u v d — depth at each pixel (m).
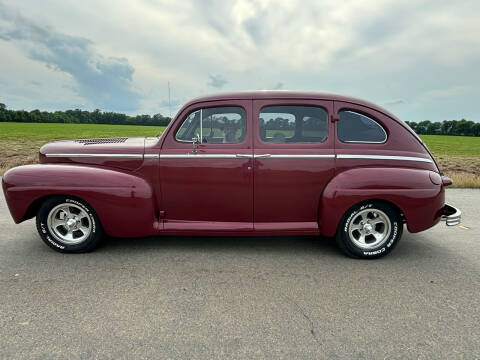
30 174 3.25
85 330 2.15
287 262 3.28
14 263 3.16
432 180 3.33
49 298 2.53
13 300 2.49
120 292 2.63
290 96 3.39
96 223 3.36
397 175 3.25
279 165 3.33
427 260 3.37
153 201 3.40
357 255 3.37
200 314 2.34
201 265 3.17
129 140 3.98
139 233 3.40
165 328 2.18
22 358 1.89
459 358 1.93
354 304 2.50
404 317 2.34
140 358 1.90
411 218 3.28
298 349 1.99
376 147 3.41
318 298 2.58
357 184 3.23
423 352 1.98
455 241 3.96
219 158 3.34
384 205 3.33
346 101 3.41
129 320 2.26
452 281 2.90
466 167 13.39
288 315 2.34
